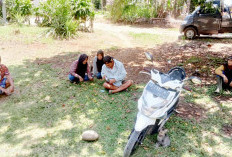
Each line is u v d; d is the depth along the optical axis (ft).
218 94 15.87
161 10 58.18
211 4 31.37
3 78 15.55
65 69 21.02
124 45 32.09
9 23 46.47
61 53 26.66
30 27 40.96
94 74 18.67
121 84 16.49
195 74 19.76
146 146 10.65
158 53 27.35
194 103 14.74
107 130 11.81
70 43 31.81
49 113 13.44
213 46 29.89
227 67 15.71
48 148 10.46
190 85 17.48
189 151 10.32
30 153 10.11
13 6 47.39
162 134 10.66
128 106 14.30
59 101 14.88
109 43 33.04
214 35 37.96
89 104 14.55
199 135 11.43
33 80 18.22
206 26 33.27
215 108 14.06
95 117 13.05
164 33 42.01
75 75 16.97
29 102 14.74
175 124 12.32
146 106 9.46
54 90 16.47
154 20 56.03
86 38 35.65
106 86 16.20
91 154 10.07
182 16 58.95
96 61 18.17
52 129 11.89
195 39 34.58
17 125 12.21
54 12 35.53
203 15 33.01
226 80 15.51
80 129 11.91
